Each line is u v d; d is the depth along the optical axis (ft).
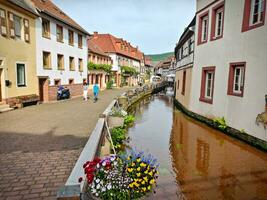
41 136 25.59
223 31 36.24
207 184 19.21
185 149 28.43
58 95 63.98
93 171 11.81
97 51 111.14
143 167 12.98
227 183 19.36
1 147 21.75
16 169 16.83
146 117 51.31
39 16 54.54
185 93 55.16
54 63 63.31
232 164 23.44
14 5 44.75
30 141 23.68
